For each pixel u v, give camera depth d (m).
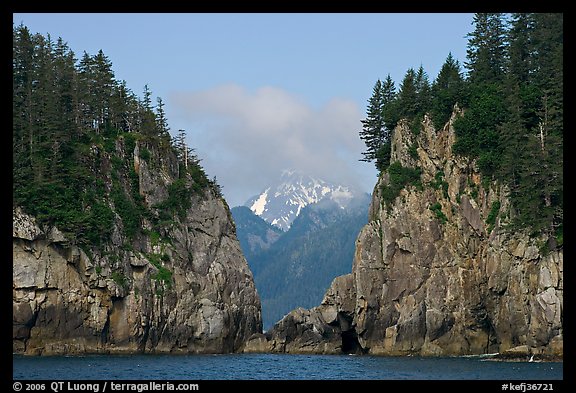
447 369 138.62
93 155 187.75
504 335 165.00
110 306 174.12
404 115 195.88
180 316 185.38
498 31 197.00
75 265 170.00
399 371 137.62
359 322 183.00
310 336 194.38
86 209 178.38
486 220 173.12
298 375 134.62
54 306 165.88
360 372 137.75
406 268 180.62
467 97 185.00
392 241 182.88
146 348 179.00
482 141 177.50
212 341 189.38
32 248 165.00
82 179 181.50
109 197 185.62
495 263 166.50
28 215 165.50
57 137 180.25
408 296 178.88
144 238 188.12
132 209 187.50
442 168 184.38
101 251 175.12
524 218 161.25
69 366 140.25
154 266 184.88
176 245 192.38
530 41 190.12
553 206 158.62
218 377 129.25
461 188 179.38
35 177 171.38
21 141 177.00
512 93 177.50
